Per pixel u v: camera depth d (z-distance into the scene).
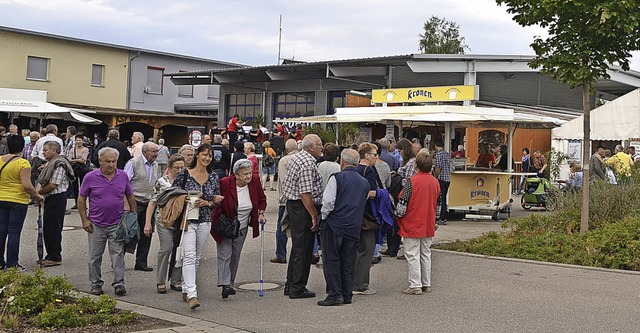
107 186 8.85
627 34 12.06
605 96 35.75
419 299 8.80
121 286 8.94
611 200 12.88
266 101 36.56
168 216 8.34
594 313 8.05
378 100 23.92
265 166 24.56
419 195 9.02
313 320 7.76
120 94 43.31
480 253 12.00
